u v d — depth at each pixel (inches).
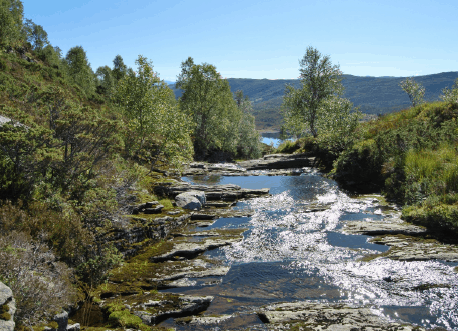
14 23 1676.9
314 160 1157.7
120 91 825.5
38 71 1414.9
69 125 346.3
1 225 226.4
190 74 1919.3
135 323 237.0
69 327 201.9
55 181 325.7
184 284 316.5
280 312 258.7
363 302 279.9
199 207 598.9
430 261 358.6
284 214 576.1
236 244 432.5
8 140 268.1
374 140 836.6
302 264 367.2
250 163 1224.8
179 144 816.3
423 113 898.1
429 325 241.3
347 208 596.4
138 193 517.3
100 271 288.7
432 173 583.5
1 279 172.9
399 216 523.8
